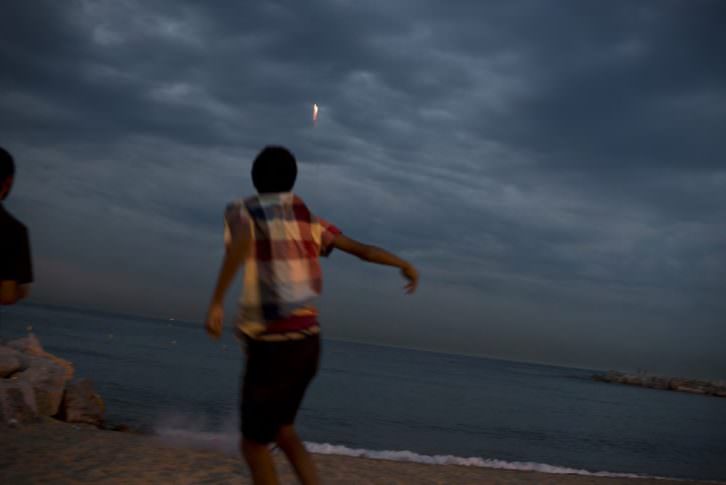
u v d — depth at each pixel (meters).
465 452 14.84
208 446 7.50
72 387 8.70
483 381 76.12
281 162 2.74
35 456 4.86
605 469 14.04
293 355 2.57
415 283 2.88
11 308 144.50
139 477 4.62
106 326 110.31
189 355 54.62
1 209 2.67
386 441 15.32
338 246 2.79
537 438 20.39
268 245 2.60
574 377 165.12
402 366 100.38
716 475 14.64
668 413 48.41
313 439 14.20
